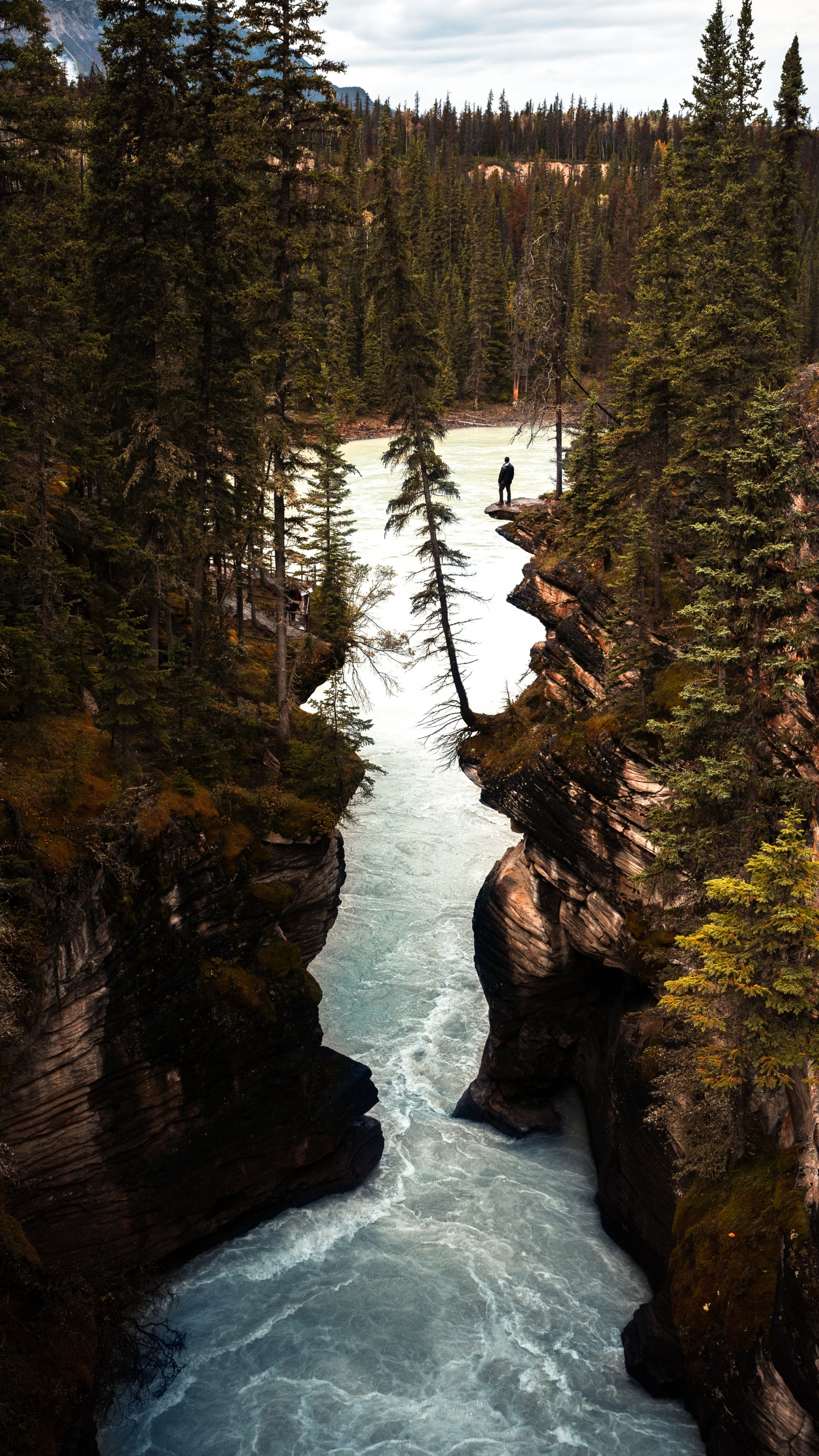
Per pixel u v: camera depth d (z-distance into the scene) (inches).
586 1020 1154.0
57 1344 724.7
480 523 2967.5
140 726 983.6
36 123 1047.0
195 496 1108.5
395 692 2225.6
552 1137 1156.5
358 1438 794.8
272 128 1030.4
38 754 893.2
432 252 5305.1
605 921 1027.9
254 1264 967.6
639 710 983.6
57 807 845.2
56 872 784.9
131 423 1059.9
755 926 649.6
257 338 1087.6
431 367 1199.6
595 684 1124.5
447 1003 1364.4
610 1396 832.9
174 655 1189.1
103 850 824.9
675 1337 796.6
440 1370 856.3
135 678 904.3
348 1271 962.7
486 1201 1053.8
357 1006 1354.6
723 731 748.6
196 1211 945.5
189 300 1088.2
